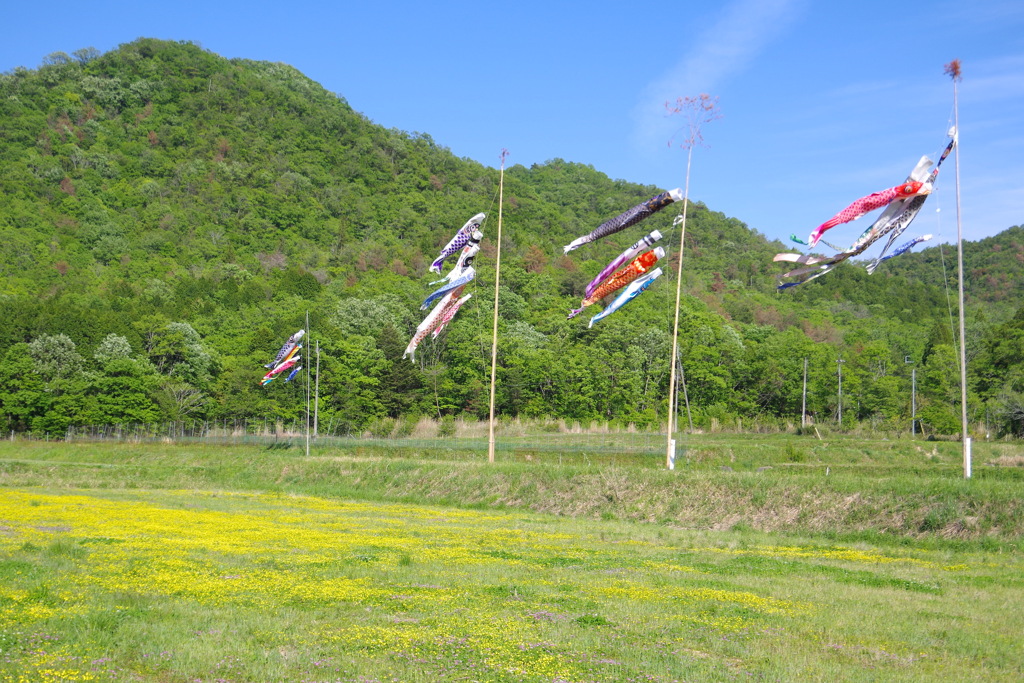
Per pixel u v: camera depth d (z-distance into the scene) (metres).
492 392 48.47
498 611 16.52
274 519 33.69
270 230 172.50
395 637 14.26
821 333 134.38
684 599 18.22
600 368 90.06
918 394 91.56
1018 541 28.34
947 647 14.89
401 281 137.12
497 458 57.59
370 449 64.38
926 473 47.34
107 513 33.38
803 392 90.88
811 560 25.56
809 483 34.84
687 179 43.12
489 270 122.06
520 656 13.39
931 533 30.09
